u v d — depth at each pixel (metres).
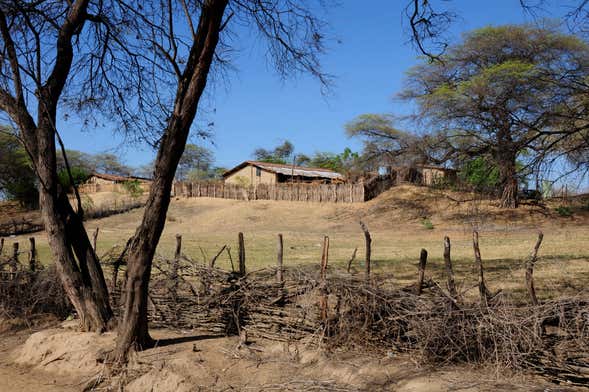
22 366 7.68
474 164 12.73
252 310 7.86
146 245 7.22
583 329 5.80
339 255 21.70
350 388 6.05
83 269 8.23
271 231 39.44
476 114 22.92
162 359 6.93
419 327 6.45
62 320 9.88
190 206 54.34
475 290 10.56
